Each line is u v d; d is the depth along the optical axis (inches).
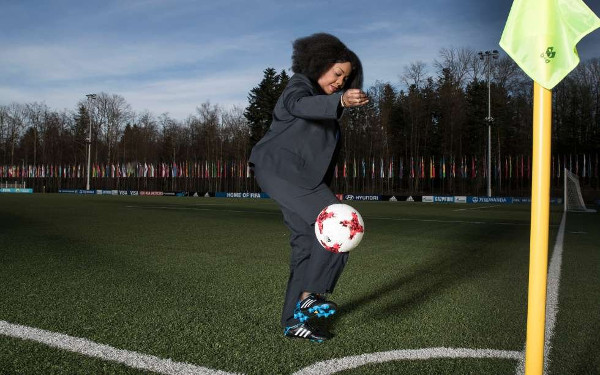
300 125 95.7
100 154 2324.1
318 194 94.6
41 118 2428.6
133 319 116.6
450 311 130.0
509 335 107.3
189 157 2279.8
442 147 1776.6
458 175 1764.3
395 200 1311.5
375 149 1815.9
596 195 1392.7
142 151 2285.9
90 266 197.5
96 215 530.0
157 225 410.0
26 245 265.1
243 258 225.6
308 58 94.0
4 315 118.3
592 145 1681.8
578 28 52.0
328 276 90.4
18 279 166.7
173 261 214.7
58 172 2397.9
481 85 1672.0
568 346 100.4
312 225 93.5
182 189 2278.5
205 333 106.1
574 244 300.7
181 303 134.4
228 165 2146.9
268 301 138.4
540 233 53.4
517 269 203.8
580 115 1724.9
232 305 133.0
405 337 105.1
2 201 910.4
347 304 137.6
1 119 2452.0
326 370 84.4
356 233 86.7
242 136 2087.8
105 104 2285.9
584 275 189.5
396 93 1932.8
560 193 1424.7
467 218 553.6
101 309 126.0
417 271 197.0
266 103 2028.8
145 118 2356.1
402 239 323.6
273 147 97.3
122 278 171.6
